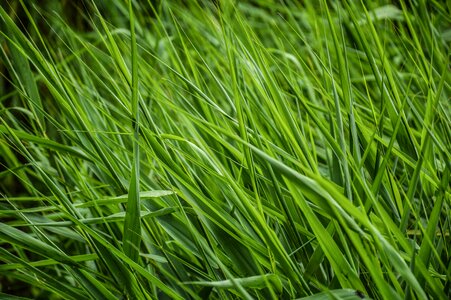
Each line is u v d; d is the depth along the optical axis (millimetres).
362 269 667
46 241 761
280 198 673
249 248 668
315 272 680
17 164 939
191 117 691
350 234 564
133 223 674
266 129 846
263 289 681
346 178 648
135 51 651
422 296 545
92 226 788
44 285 734
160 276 785
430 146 683
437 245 712
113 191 861
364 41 762
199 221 738
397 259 550
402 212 692
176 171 706
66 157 856
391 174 701
